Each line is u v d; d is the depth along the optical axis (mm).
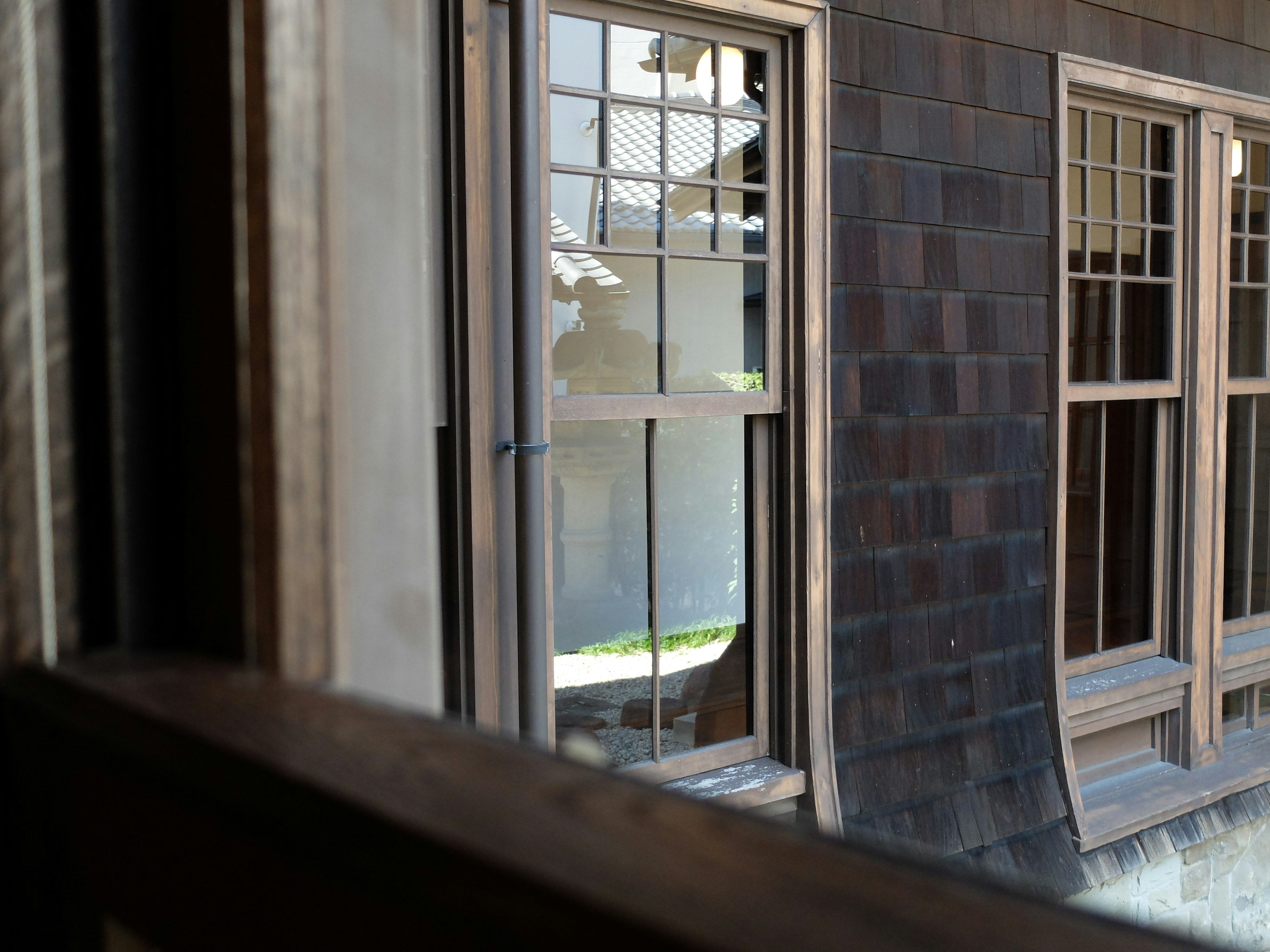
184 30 457
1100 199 3707
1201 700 3764
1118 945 171
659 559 3498
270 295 415
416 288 475
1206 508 3777
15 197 471
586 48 2367
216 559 454
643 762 2557
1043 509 3238
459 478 2154
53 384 479
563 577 3512
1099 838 3191
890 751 2844
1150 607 3832
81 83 479
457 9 2096
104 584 492
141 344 479
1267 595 4293
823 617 2682
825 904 193
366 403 453
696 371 2801
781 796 2605
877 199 2793
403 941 257
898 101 2830
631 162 2480
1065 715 3238
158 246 478
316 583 429
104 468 485
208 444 454
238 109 426
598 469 3512
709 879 210
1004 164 3096
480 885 231
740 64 2605
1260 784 3748
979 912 185
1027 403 3184
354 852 269
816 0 2580
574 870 219
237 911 326
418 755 309
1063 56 3195
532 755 305
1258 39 3914
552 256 2451
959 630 3020
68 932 453
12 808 479
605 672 3354
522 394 2076
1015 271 3145
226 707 378
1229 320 4109
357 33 458
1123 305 3748
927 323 2920
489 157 2154
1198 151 3707
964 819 2959
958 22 2963
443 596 2203
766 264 2631
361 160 455
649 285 2725
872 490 2824
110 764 386
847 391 2756
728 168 2609
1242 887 3693
